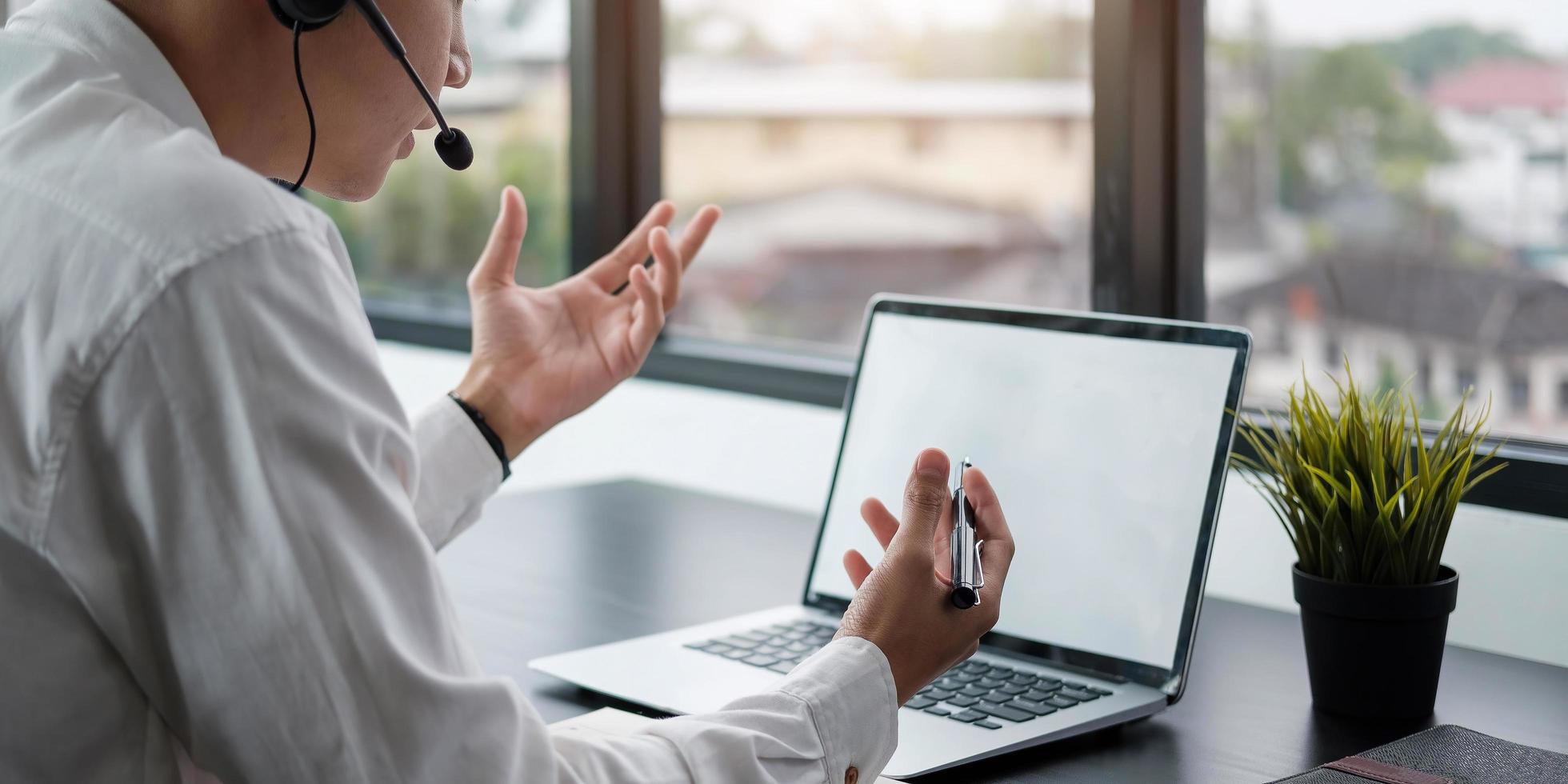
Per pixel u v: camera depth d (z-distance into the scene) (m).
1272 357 5.48
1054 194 9.38
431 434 0.93
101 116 0.62
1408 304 5.02
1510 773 0.81
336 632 0.55
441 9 0.74
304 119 0.71
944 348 1.22
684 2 5.67
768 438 1.87
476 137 2.96
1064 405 1.12
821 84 9.26
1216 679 1.06
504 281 1.01
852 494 1.23
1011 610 1.09
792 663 1.04
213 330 0.55
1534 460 1.23
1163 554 1.02
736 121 8.97
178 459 0.55
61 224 0.58
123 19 0.66
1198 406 1.04
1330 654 0.97
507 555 1.42
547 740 0.62
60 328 0.56
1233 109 5.55
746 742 0.66
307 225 0.60
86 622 0.59
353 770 0.56
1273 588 1.33
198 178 0.58
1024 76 9.33
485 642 1.13
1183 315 1.58
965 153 9.45
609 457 2.12
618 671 1.02
